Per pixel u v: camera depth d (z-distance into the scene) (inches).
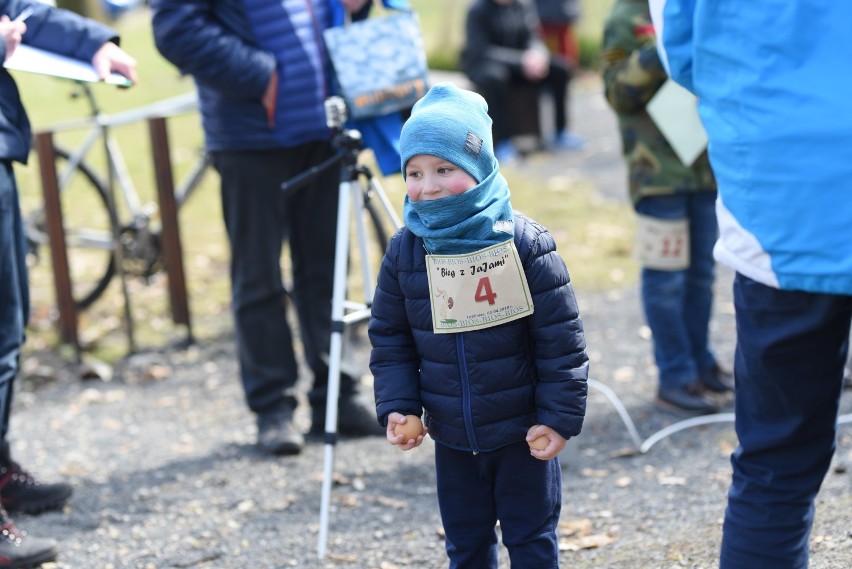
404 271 181.9
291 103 301.6
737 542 164.7
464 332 177.8
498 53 777.6
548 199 657.0
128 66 256.8
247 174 304.7
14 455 339.0
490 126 178.9
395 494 284.5
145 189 660.7
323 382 329.7
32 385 408.8
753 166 145.7
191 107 475.2
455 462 188.7
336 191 320.5
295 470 307.0
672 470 290.4
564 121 811.4
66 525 277.4
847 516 235.5
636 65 303.9
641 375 378.6
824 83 139.1
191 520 278.1
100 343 452.4
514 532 186.7
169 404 382.9
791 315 152.0
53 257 427.8
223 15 294.5
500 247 174.7
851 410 327.0
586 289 495.5
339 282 271.0
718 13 149.6
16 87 240.5
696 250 331.3
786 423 160.1
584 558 235.8
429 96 178.5
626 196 658.8
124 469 319.9
